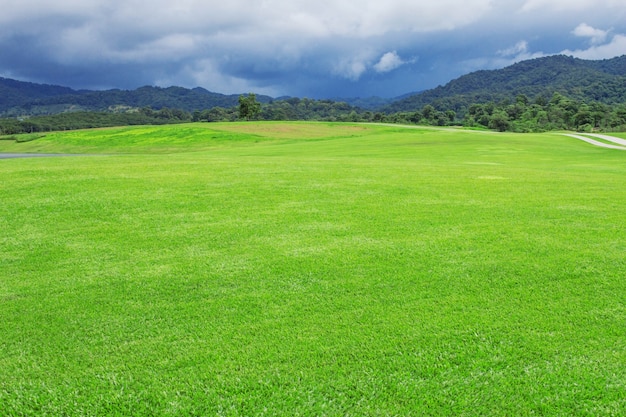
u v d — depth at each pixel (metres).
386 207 11.11
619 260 7.18
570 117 132.50
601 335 4.97
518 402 3.98
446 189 13.62
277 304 5.83
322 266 7.11
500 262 7.17
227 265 7.21
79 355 4.75
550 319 5.34
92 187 13.41
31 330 5.26
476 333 5.05
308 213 10.51
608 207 11.04
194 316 5.55
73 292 6.27
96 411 3.93
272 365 4.51
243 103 128.38
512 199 12.09
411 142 57.84
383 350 4.74
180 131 85.75
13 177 14.98
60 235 8.92
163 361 4.61
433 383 4.22
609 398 4.02
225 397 4.07
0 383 4.31
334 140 69.56
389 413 3.85
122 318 5.52
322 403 3.97
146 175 15.83
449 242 8.22
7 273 7.00
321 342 4.91
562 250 7.70
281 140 74.31
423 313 5.53
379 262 7.25
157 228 9.34
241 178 15.39
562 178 16.38
